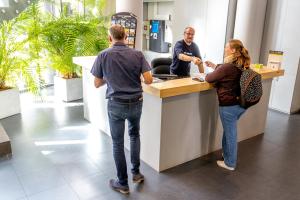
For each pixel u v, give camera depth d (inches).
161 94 95.7
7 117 164.2
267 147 135.5
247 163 119.6
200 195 96.7
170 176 107.7
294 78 179.0
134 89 89.1
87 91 155.8
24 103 191.5
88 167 111.9
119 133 91.8
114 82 86.9
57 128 150.3
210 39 196.1
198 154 122.8
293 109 187.2
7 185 98.8
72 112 175.9
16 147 127.3
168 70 153.1
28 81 168.6
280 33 182.2
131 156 100.3
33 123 156.3
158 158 108.8
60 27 181.5
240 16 180.4
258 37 188.7
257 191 100.3
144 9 263.6
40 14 181.3
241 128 139.7
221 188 101.3
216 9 187.8
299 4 168.9
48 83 234.8
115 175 106.8
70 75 201.6
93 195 94.7
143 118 112.0
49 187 98.3
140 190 98.3
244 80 99.2
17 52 166.1
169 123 106.7
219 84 106.0
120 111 88.4
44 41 179.9
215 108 121.8
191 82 106.8
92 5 203.0
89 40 188.2
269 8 186.1
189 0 203.6
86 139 137.4
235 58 101.7
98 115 149.2
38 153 122.3
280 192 100.1
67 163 114.5
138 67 88.6
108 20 205.8
